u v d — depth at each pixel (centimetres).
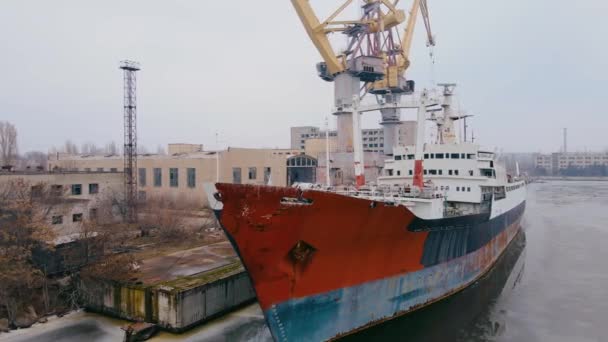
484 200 2912
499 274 3116
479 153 3102
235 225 1522
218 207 1623
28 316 2272
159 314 2177
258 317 2373
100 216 3906
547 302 2550
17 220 2544
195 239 3569
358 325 1889
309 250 1614
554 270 3262
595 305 2500
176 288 2191
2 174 3434
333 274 1733
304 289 1675
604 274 3150
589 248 4069
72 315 2381
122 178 4331
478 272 2783
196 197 4862
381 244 1823
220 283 2380
